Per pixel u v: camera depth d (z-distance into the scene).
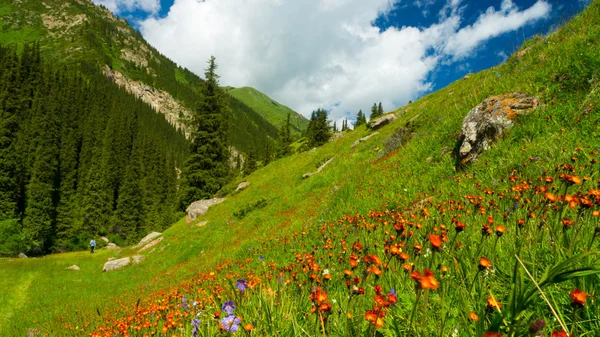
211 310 2.85
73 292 18.58
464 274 1.89
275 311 2.17
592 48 6.30
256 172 32.72
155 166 103.38
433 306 1.80
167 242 23.53
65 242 57.84
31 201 55.66
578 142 4.39
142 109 189.88
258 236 12.70
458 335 1.44
